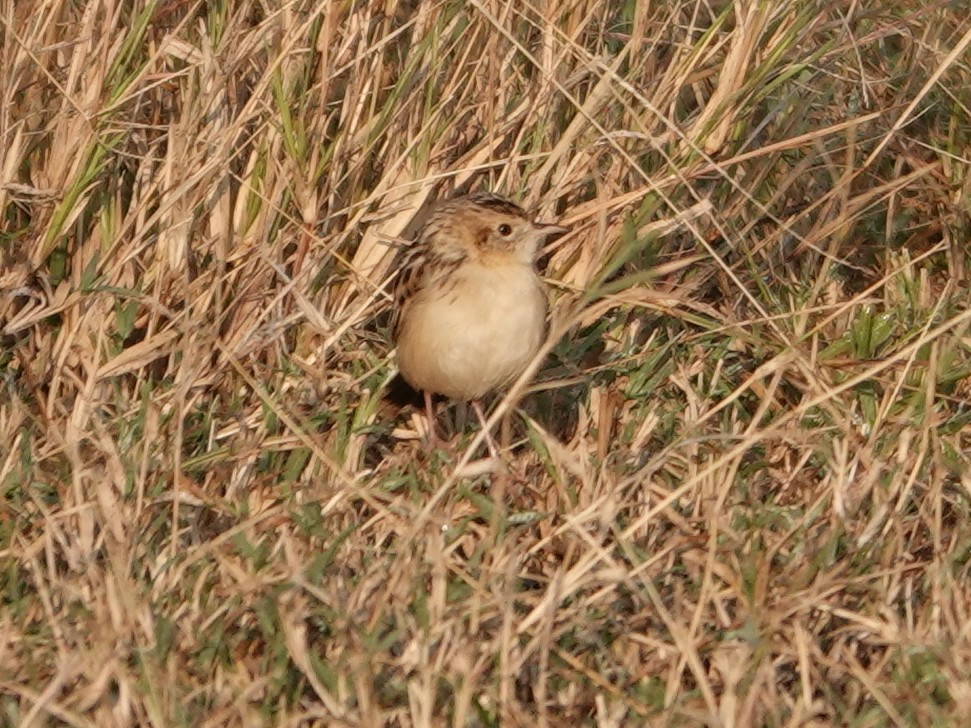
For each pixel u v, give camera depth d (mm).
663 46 13125
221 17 11867
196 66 11688
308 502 10273
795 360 11266
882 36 13398
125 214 12016
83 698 8492
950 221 13719
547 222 11984
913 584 10117
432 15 12109
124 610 9016
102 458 10656
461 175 12445
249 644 9305
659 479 11125
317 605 9445
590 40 12977
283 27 11836
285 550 9719
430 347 11328
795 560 10047
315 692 9055
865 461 10500
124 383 11477
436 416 12148
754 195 13164
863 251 13906
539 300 11383
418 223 12305
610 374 12117
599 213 12086
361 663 8617
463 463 9492
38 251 11602
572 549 9789
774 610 9320
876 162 14062
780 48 12492
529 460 11602
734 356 12336
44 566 9938
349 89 11922
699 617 9164
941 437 11352
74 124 11508
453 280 11234
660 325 12516
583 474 10555
